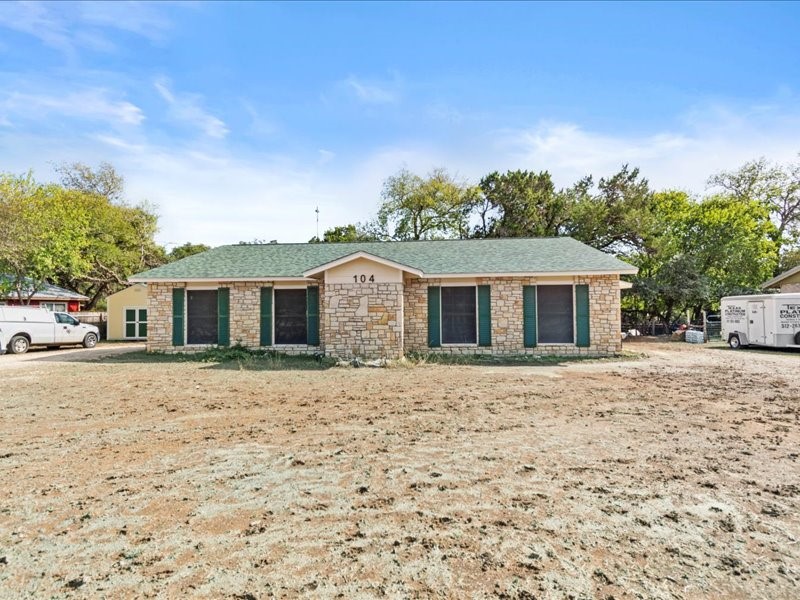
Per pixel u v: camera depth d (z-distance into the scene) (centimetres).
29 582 295
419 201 4166
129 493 442
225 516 391
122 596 279
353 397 916
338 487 454
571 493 435
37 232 2358
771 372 1240
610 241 2961
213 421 727
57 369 1359
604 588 284
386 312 1515
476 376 1191
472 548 335
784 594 278
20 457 553
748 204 3059
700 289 2650
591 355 1622
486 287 1659
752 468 501
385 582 293
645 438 618
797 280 2392
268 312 1725
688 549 332
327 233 4362
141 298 2652
